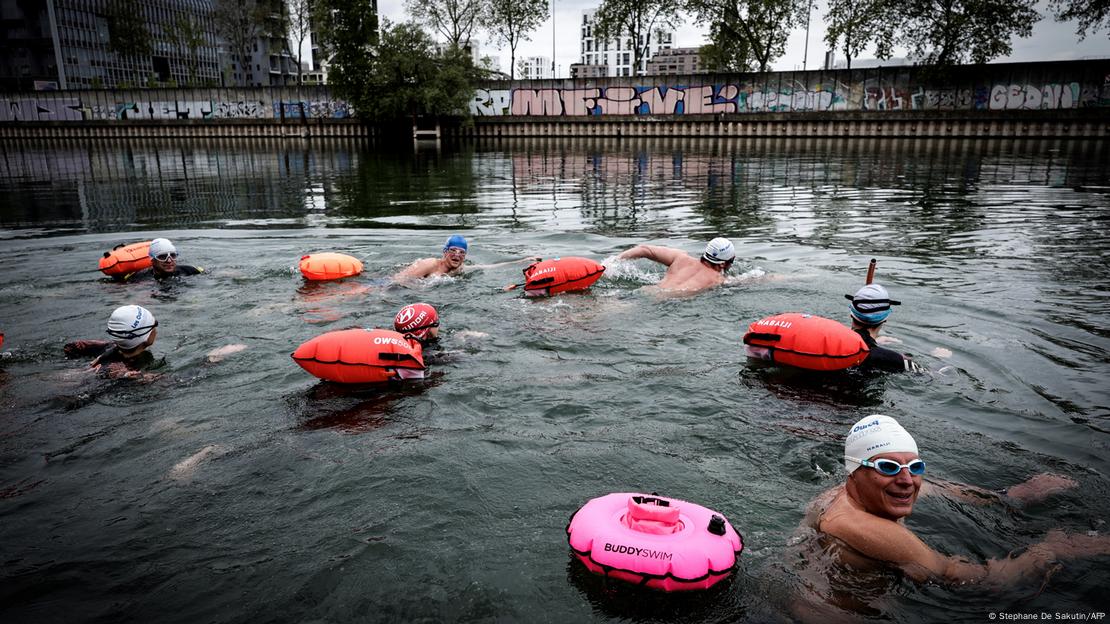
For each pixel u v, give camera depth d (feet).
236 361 18.04
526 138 158.20
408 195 57.31
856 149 111.45
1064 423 14.20
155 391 16.17
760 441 13.46
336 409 15.05
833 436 13.69
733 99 148.46
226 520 10.78
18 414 14.94
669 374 17.04
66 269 28.91
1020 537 10.34
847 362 16.55
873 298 17.79
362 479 11.93
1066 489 11.65
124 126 175.73
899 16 133.90
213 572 9.51
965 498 11.41
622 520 9.18
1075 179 63.41
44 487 11.89
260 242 35.63
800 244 33.94
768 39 157.69
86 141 163.84
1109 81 119.44
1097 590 9.11
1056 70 122.52
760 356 17.87
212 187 64.80
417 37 154.40
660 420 14.39
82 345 18.76
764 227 39.32
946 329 20.27
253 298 24.18
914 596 8.97
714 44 173.17
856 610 8.66
